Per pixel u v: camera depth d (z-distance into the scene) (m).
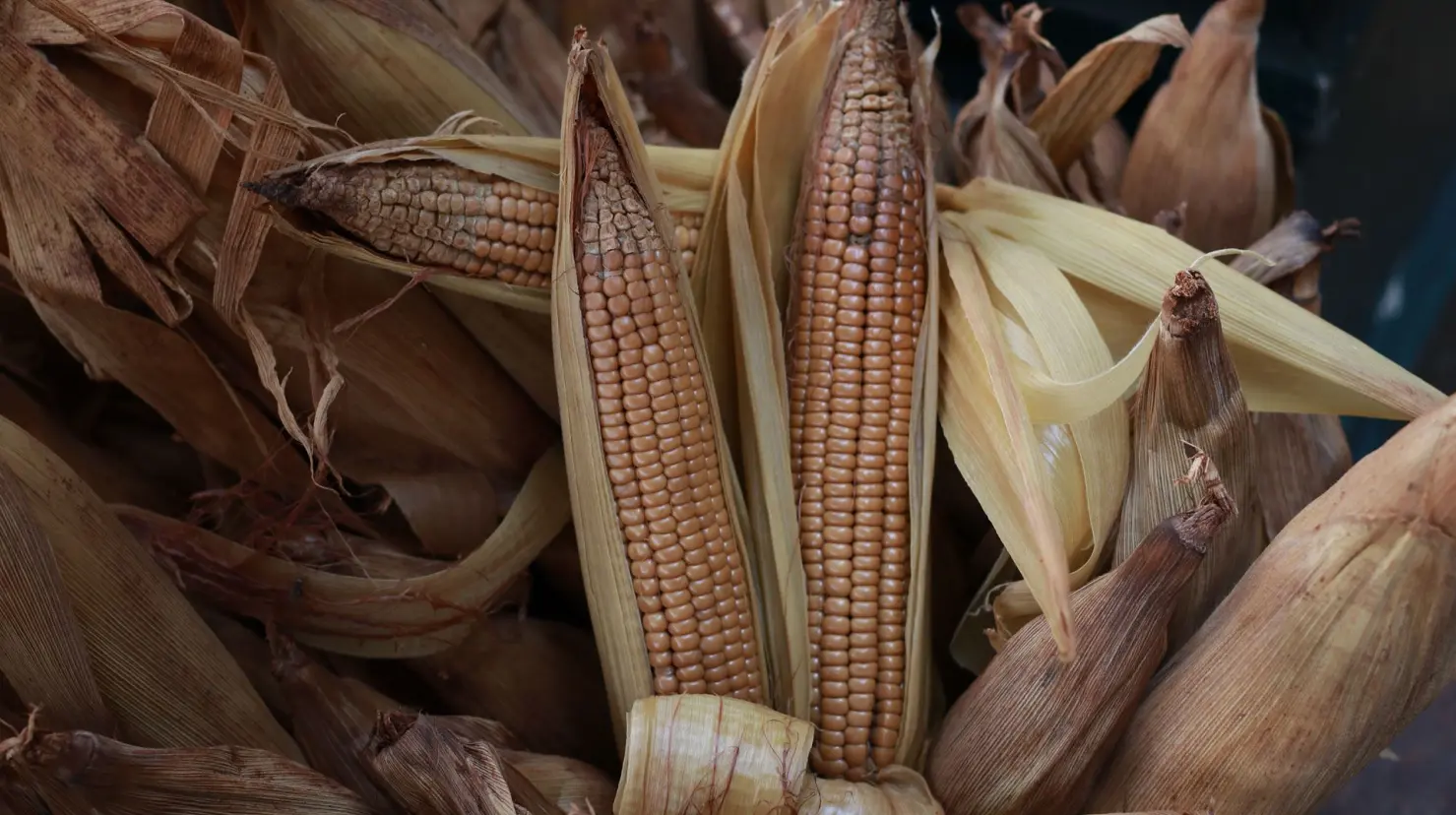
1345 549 0.30
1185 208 0.47
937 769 0.35
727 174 0.37
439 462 0.40
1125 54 0.44
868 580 0.36
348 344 0.36
